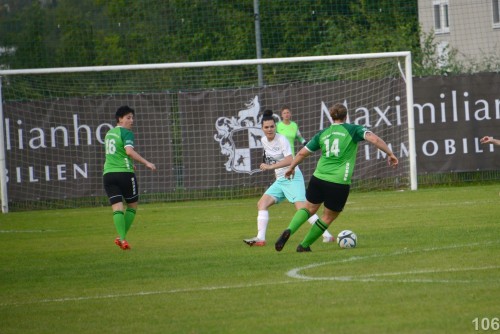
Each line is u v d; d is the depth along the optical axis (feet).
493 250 92.48
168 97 192.95
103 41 271.69
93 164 191.01
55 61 272.51
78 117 190.29
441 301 67.00
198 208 174.70
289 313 66.39
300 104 195.93
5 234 140.05
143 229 139.23
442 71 224.33
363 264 87.86
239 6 257.75
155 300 75.20
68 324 67.46
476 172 201.77
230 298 73.82
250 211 162.71
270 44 252.01
